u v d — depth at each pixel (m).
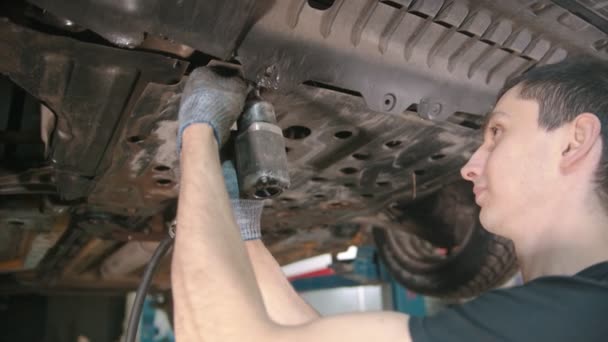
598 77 0.67
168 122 0.93
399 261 2.25
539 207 0.66
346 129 1.04
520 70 1.04
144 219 1.50
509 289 0.58
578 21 0.96
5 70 0.74
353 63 0.85
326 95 0.91
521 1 0.90
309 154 1.14
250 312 0.58
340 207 1.53
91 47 0.71
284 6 0.76
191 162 0.67
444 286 2.05
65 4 0.63
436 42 0.93
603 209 0.63
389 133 1.09
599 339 0.52
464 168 0.77
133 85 0.79
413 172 1.32
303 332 0.58
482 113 1.03
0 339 2.75
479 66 1.00
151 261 0.90
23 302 2.86
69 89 0.79
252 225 0.86
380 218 1.80
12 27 0.67
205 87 0.73
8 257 1.75
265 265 0.88
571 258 0.63
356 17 0.83
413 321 0.58
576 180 0.64
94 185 1.17
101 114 0.86
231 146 0.81
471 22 0.91
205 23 0.69
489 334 0.54
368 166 1.24
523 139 0.68
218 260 0.60
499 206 0.69
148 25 0.67
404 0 0.83
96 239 1.89
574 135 0.65
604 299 0.53
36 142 1.25
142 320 3.90
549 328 0.53
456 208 1.82
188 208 0.64
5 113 1.25
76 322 2.95
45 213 1.36
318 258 4.30
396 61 0.90
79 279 2.52
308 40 0.80
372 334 0.57
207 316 0.58
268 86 0.77
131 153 1.03
